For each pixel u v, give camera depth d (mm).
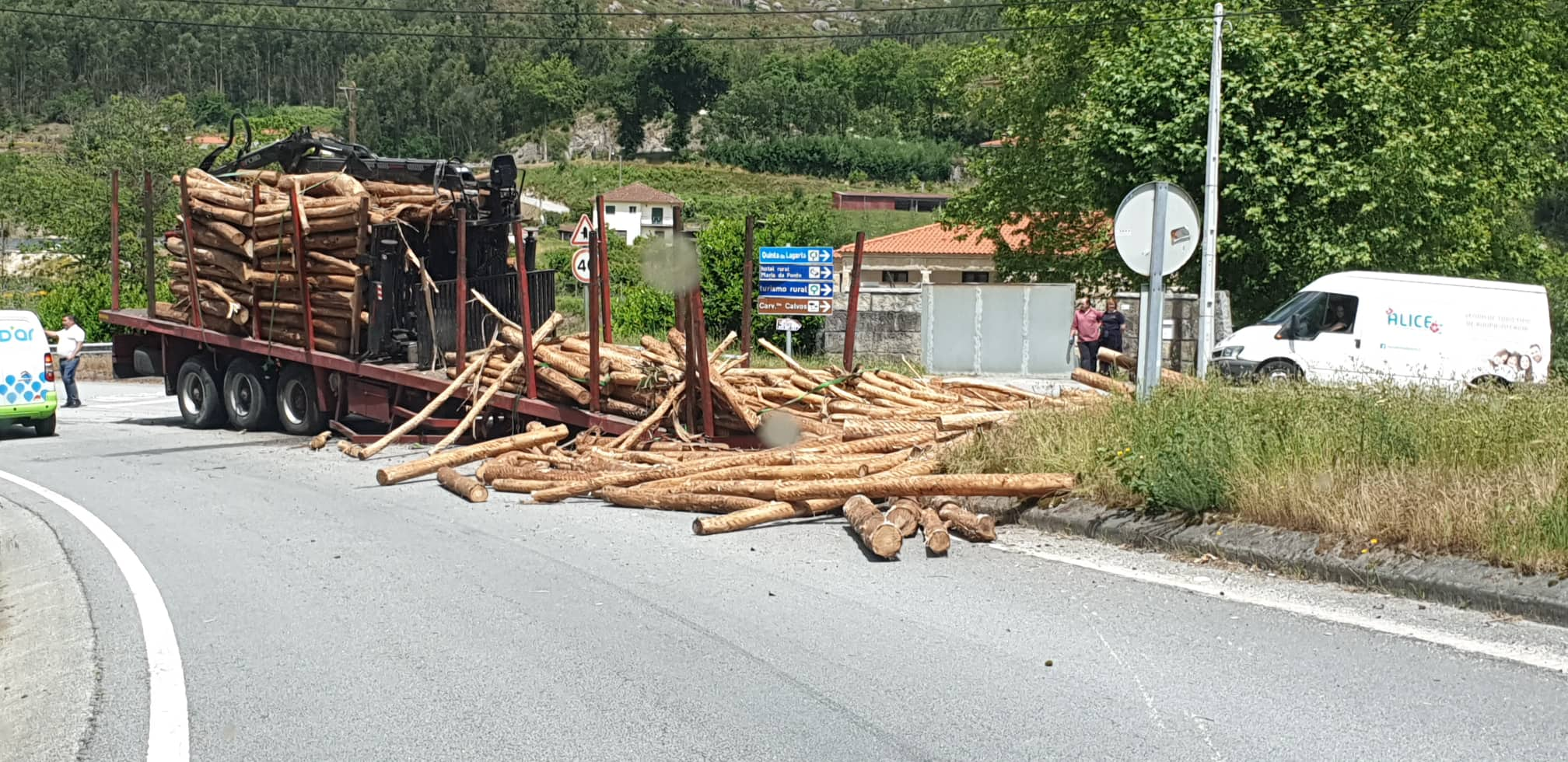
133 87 133750
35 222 41875
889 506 9375
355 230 14805
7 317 17141
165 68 136250
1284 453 8523
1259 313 27781
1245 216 26109
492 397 13852
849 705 5344
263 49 142000
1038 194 37312
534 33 158625
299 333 15789
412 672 5988
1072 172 34750
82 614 7379
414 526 9867
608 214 104688
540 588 7637
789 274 21141
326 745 5039
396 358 15109
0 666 6637
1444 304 20328
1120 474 9031
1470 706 5066
